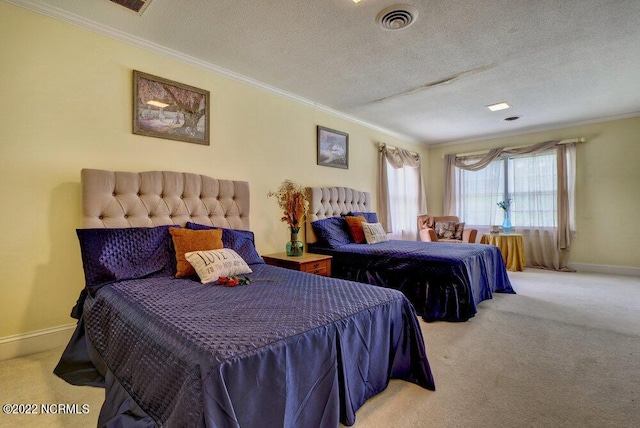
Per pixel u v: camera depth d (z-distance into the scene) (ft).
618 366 6.56
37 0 6.88
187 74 9.44
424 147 21.45
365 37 8.35
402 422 4.86
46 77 7.13
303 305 5.07
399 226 18.45
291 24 7.75
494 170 19.01
